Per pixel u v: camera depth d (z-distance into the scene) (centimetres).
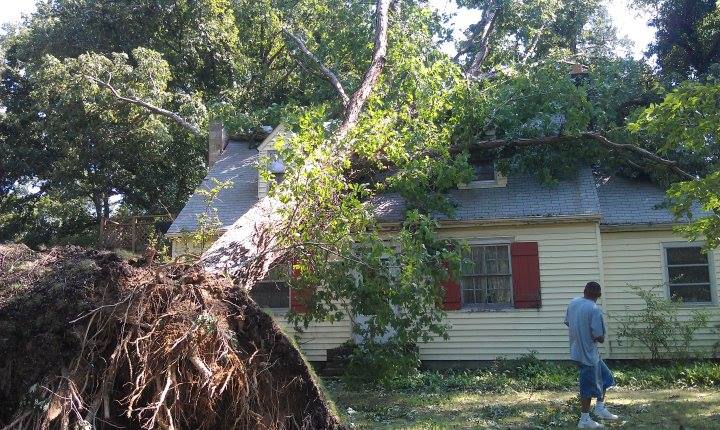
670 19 2048
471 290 1302
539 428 691
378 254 829
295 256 841
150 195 2330
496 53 1958
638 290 1256
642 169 1366
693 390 951
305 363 580
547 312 1251
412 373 996
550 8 1930
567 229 1262
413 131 1155
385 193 1360
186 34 2223
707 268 1254
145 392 533
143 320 538
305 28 2012
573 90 1286
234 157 1598
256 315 584
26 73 2216
